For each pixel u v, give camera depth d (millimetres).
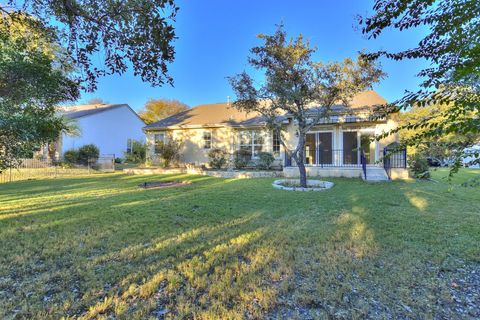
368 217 5184
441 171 14203
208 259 3303
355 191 8383
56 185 10539
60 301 2418
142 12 2689
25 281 2773
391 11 2096
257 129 15875
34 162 16859
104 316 2223
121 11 2727
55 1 2820
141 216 5398
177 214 5555
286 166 13594
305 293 2551
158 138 18656
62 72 3422
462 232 4238
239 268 3074
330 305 2373
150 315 2242
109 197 7625
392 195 7562
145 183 10523
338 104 13953
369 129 13523
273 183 10367
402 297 2486
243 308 2336
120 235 4207
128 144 28406
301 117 9227
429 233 4195
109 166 19328
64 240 3979
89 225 4762
